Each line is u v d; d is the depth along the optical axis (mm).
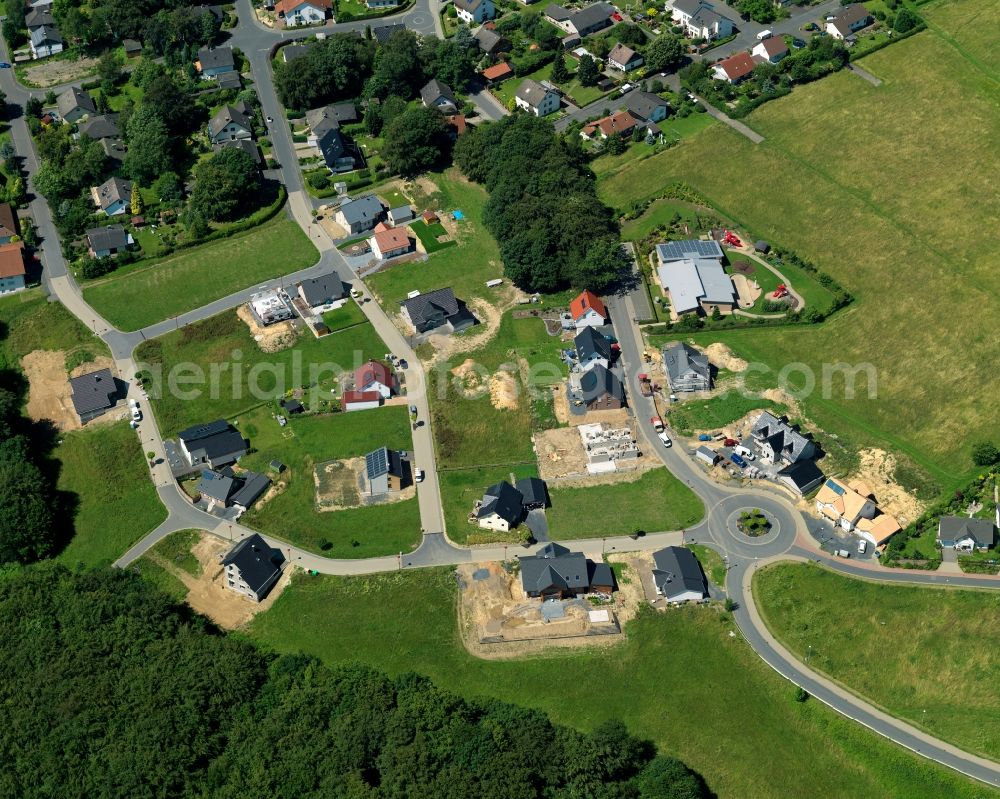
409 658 136125
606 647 136500
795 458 155500
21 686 129500
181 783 120062
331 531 152500
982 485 150750
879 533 145625
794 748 125500
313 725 123750
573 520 152500
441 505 155250
